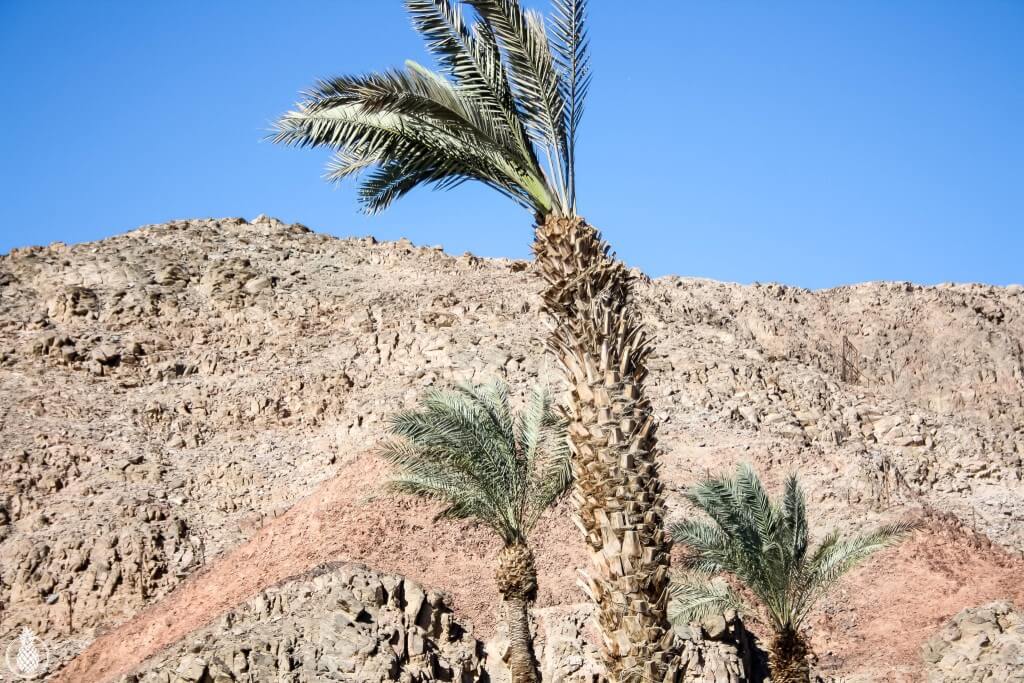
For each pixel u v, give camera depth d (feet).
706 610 81.56
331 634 97.30
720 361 190.60
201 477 165.89
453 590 121.70
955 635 113.80
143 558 141.79
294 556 130.41
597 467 32.35
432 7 36.40
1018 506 173.68
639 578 31.68
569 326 33.50
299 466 168.76
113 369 194.90
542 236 34.42
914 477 175.52
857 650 125.80
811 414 178.09
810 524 146.92
